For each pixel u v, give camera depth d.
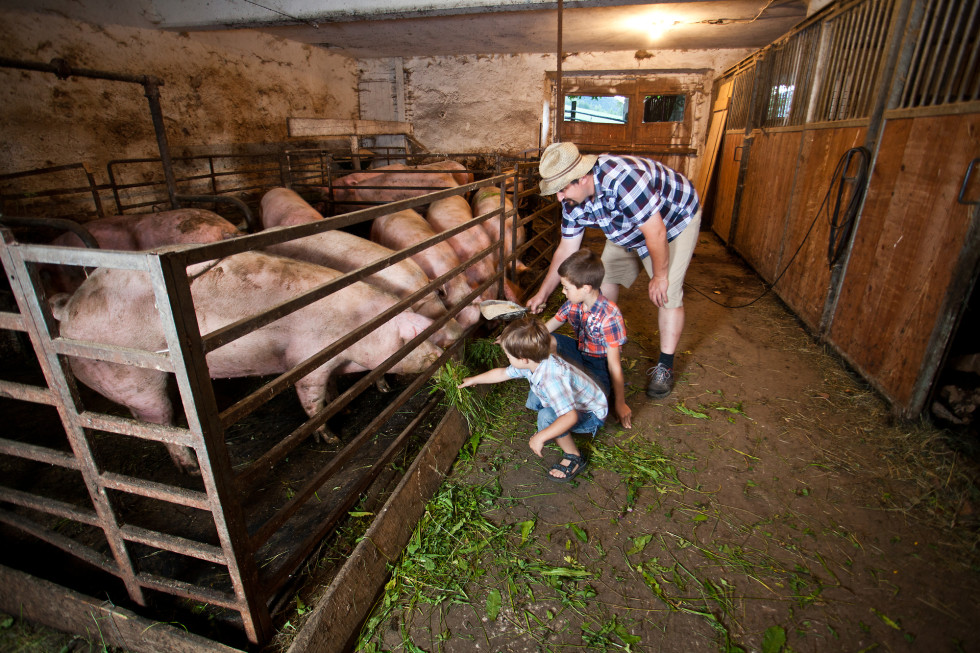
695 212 2.57
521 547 1.84
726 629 1.54
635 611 1.60
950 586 1.68
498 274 3.32
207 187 5.92
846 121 3.34
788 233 4.33
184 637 1.38
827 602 1.62
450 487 2.12
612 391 2.83
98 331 1.97
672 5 4.90
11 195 3.62
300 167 7.00
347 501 1.82
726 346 3.53
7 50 4.00
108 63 4.75
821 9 3.83
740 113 6.24
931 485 2.13
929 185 2.44
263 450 2.29
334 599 1.48
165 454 2.31
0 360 3.21
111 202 4.91
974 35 2.50
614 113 9.87
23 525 1.62
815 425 2.58
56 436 2.47
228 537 1.23
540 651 1.48
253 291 2.16
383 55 8.23
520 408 2.74
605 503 2.06
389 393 2.78
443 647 1.49
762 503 2.06
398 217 3.80
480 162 8.09
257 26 5.52
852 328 3.12
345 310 2.23
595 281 2.30
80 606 1.51
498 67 8.07
